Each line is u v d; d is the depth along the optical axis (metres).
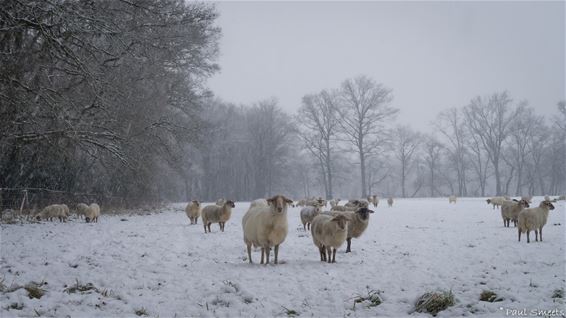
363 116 64.50
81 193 26.86
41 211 22.44
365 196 63.84
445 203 44.97
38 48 17.88
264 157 68.69
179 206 42.47
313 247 13.56
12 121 17.59
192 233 17.16
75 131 18.45
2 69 15.37
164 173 36.03
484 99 69.31
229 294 7.46
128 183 29.86
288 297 7.41
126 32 18.47
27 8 14.69
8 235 15.43
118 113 23.36
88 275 8.91
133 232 17.23
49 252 11.90
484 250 12.16
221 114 68.69
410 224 20.86
